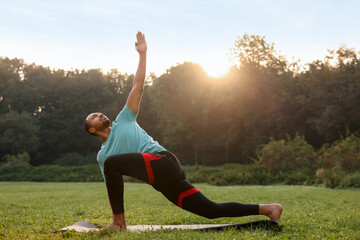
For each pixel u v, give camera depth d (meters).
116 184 3.68
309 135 40.44
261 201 8.91
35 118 64.06
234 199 9.48
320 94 35.66
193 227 4.22
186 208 3.75
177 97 51.19
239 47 46.06
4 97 64.75
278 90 42.50
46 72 68.44
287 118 40.47
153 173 3.61
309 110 39.25
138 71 4.08
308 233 3.72
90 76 69.88
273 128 42.97
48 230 4.41
